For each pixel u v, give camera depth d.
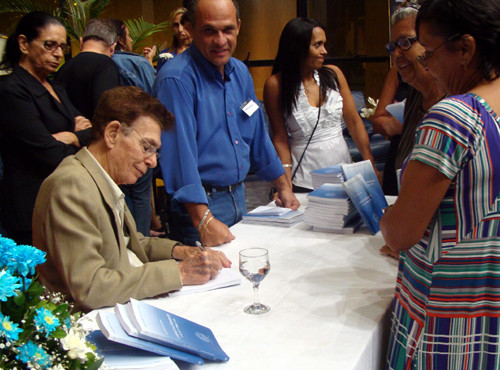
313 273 1.77
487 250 1.19
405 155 2.37
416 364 1.27
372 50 6.54
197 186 2.10
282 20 6.77
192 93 2.21
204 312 1.48
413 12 2.00
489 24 1.08
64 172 1.50
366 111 3.52
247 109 2.43
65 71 3.18
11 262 0.84
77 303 1.47
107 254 1.56
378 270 1.79
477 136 1.12
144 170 1.61
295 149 3.15
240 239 2.16
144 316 1.22
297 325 1.39
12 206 2.67
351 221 2.26
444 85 1.24
